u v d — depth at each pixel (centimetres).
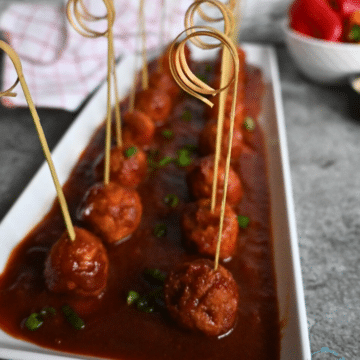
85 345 28
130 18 53
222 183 34
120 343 28
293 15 48
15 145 40
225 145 37
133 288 30
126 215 31
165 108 42
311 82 52
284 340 28
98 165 35
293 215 32
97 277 29
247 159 38
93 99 42
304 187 37
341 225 35
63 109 44
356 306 30
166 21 55
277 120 40
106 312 29
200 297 28
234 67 24
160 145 40
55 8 50
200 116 44
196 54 55
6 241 31
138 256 31
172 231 33
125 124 38
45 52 48
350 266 32
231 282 28
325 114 45
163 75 44
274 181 36
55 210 33
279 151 37
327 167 39
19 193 36
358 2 45
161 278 30
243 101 44
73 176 36
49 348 27
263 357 27
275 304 29
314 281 31
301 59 48
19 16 49
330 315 30
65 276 28
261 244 32
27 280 30
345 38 45
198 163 34
